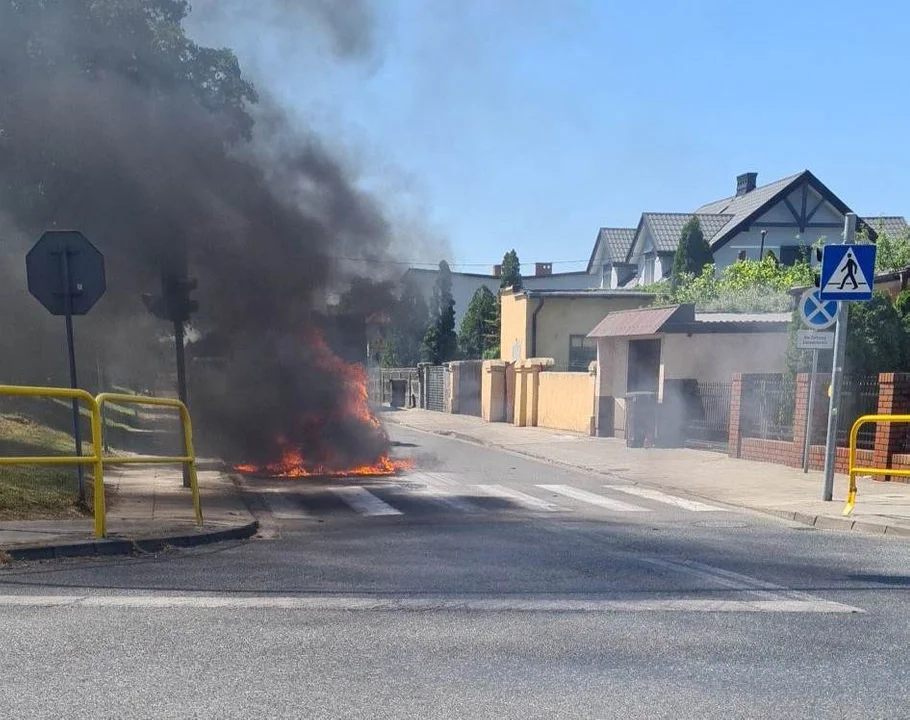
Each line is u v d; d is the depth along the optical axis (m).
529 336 30.91
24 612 5.60
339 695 4.24
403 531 9.47
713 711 4.11
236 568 7.10
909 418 9.96
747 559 7.76
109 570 6.90
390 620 5.57
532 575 6.99
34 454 12.55
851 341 15.47
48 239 9.09
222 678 4.45
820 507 10.84
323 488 14.11
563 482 14.97
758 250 35.38
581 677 4.55
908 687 4.46
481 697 4.25
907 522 9.64
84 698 4.16
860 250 11.04
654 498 12.81
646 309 21.69
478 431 27.34
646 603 6.09
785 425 16.20
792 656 4.94
